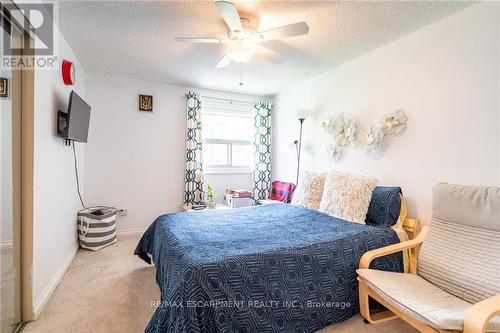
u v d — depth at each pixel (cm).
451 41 195
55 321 170
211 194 380
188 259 143
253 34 187
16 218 165
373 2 178
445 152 199
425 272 173
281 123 416
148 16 197
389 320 175
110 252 293
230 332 131
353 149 282
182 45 249
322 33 223
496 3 171
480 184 179
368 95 263
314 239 179
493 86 173
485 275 146
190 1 178
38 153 178
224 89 402
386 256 190
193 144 382
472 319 112
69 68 233
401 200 223
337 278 169
